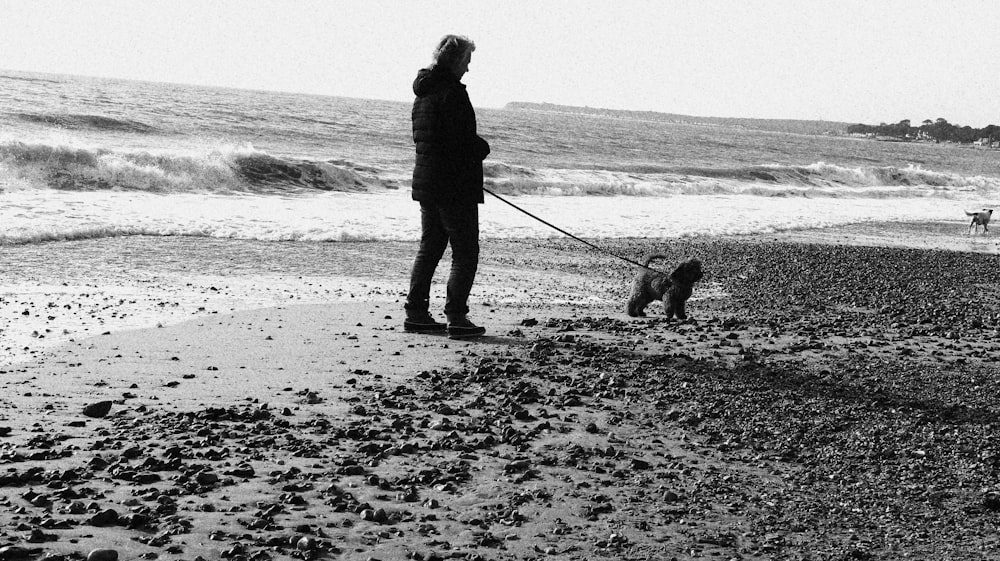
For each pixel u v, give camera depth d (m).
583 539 3.64
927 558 3.59
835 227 24.27
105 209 15.80
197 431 4.84
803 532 3.85
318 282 11.16
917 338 8.83
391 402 5.66
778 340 8.31
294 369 6.49
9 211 14.48
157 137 30.98
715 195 32.44
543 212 22.41
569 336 7.94
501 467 4.53
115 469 4.11
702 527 3.85
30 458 4.22
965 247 21.34
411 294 8.06
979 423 5.73
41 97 46.19
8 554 3.06
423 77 7.63
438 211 7.79
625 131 105.62
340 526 3.61
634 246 17.23
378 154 34.91
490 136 58.28
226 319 8.40
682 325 8.98
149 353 6.85
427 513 3.83
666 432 5.34
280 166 22.34
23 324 7.73
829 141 181.50
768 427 5.51
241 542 3.36
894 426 5.60
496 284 11.87
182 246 13.17
